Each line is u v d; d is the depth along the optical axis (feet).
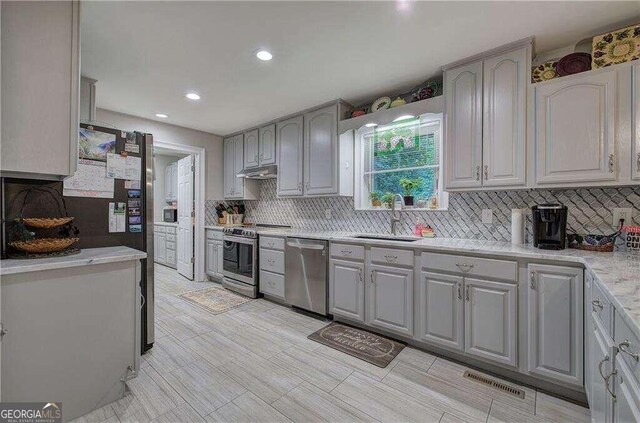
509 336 6.10
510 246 6.79
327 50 7.04
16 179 5.63
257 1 5.37
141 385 6.04
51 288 4.84
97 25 6.06
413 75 8.35
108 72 8.14
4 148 4.48
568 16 5.70
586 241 6.21
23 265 4.58
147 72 8.16
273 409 5.35
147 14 5.72
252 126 13.65
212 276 14.17
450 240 8.10
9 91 4.52
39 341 4.73
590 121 5.83
